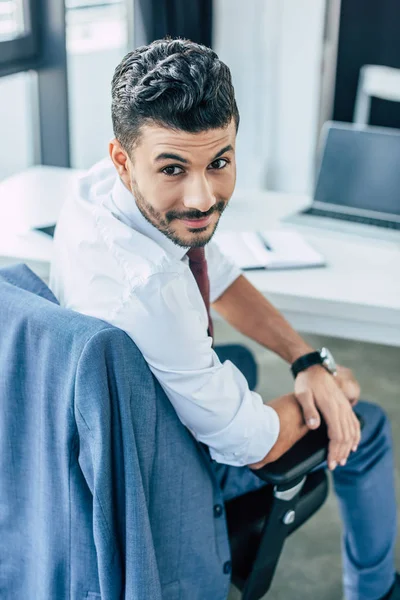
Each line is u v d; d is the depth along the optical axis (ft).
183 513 3.93
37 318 3.52
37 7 9.12
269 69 11.35
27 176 7.52
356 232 6.50
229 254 5.92
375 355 9.70
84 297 3.92
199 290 4.17
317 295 5.41
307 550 6.55
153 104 3.29
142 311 3.63
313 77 11.27
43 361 3.54
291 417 4.32
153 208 3.58
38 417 3.71
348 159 6.99
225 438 3.95
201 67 3.30
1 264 5.87
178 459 3.84
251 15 11.02
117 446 3.51
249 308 5.13
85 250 3.92
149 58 3.40
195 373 3.74
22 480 3.95
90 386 3.36
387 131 6.86
